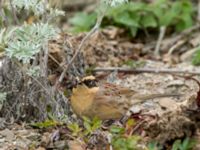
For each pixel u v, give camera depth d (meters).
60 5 11.00
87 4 18.58
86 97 10.16
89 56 13.26
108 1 10.21
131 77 13.10
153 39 16.25
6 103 10.43
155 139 9.58
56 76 11.56
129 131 9.76
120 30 15.94
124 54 14.70
